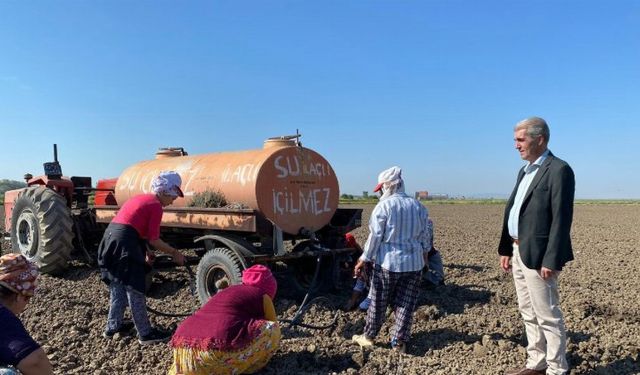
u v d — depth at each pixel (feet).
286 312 21.34
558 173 13.58
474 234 59.31
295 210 22.62
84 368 16.11
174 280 26.58
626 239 54.95
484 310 21.83
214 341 13.98
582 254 42.09
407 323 17.12
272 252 22.11
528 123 14.15
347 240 25.35
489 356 16.60
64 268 28.14
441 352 17.26
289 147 22.68
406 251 16.88
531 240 14.05
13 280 9.98
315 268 24.43
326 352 17.10
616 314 21.77
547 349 14.34
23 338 9.54
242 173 22.13
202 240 22.50
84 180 33.71
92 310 21.58
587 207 157.89
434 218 93.56
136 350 17.60
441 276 25.63
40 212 26.96
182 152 28.84
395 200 16.97
